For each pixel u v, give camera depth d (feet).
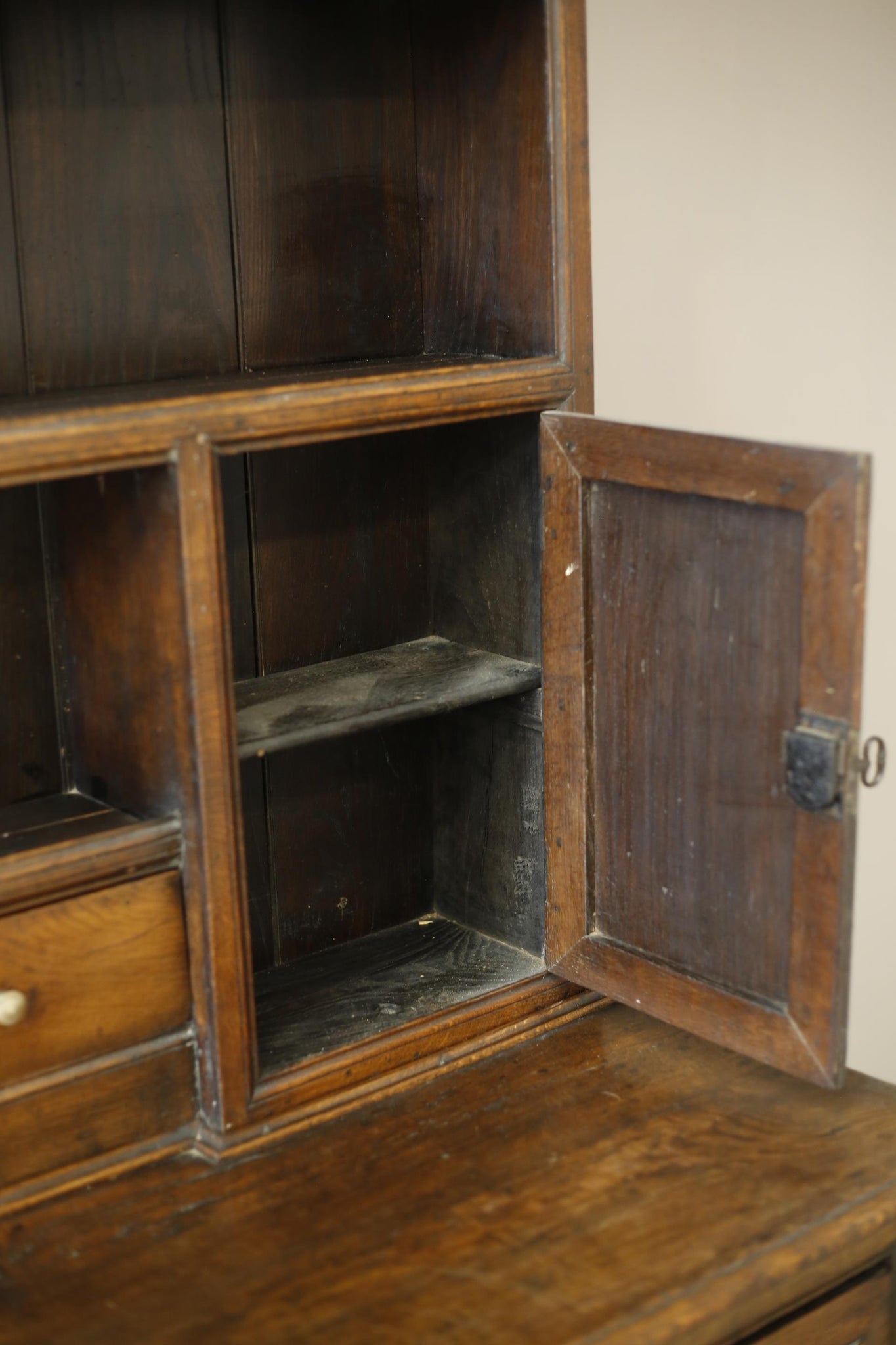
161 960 5.32
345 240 6.15
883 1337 5.41
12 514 5.45
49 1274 4.80
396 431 6.48
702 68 7.55
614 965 5.99
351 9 5.98
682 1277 4.74
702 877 5.57
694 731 5.47
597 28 7.15
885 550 9.00
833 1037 5.21
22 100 5.27
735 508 5.14
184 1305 4.64
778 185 8.00
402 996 6.22
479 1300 4.65
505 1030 6.18
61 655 5.64
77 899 5.09
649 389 7.79
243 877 5.32
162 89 5.57
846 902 5.08
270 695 5.98
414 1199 5.15
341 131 6.05
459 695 5.92
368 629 6.57
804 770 5.03
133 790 5.43
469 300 6.19
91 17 5.36
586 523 5.69
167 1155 5.42
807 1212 5.06
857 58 8.13
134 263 5.63
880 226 8.50
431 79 6.10
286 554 6.26
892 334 8.73
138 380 5.72
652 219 7.57
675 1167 5.31
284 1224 5.05
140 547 5.08
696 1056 6.06
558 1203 5.13
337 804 6.65
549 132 5.62
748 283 8.03
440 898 7.05
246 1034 5.43
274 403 5.06
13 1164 5.11
